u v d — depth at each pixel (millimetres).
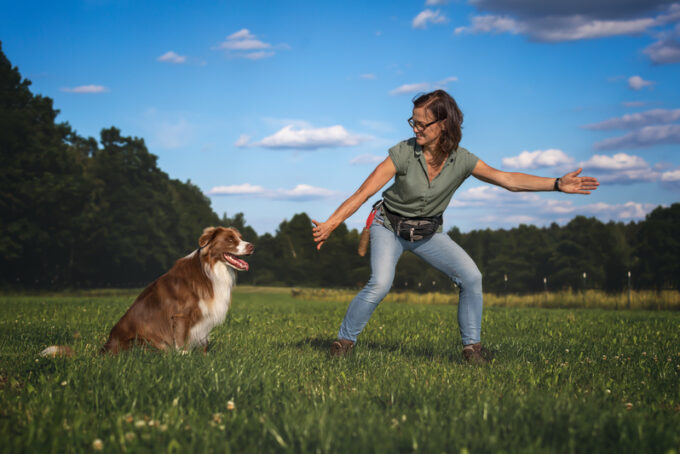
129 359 4125
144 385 3377
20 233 48656
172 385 3367
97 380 3467
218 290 5180
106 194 64750
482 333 8297
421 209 4789
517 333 8359
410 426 2631
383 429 2543
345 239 103125
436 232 4965
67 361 4141
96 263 62719
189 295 5059
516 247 87875
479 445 2393
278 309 14922
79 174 55469
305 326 9047
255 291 72938
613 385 3961
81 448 2389
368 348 6012
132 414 2875
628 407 3225
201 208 107062
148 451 2326
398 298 34562
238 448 2410
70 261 60594
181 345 4949
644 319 11695
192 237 77938
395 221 4867
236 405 3098
